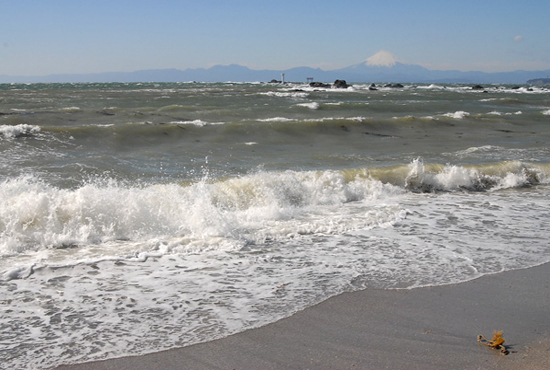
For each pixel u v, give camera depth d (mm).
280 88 51594
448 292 4805
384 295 4695
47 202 6383
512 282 5105
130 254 5684
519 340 3871
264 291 4730
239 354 3592
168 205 7020
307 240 6426
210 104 25250
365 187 9445
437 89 62781
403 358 3574
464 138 16266
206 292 4684
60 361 3443
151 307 4336
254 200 8117
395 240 6504
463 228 7188
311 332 3949
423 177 10156
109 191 7016
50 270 5152
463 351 3684
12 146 11656
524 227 7309
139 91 38062
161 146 13023
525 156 13031
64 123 15656
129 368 3381
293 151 13078
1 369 3311
